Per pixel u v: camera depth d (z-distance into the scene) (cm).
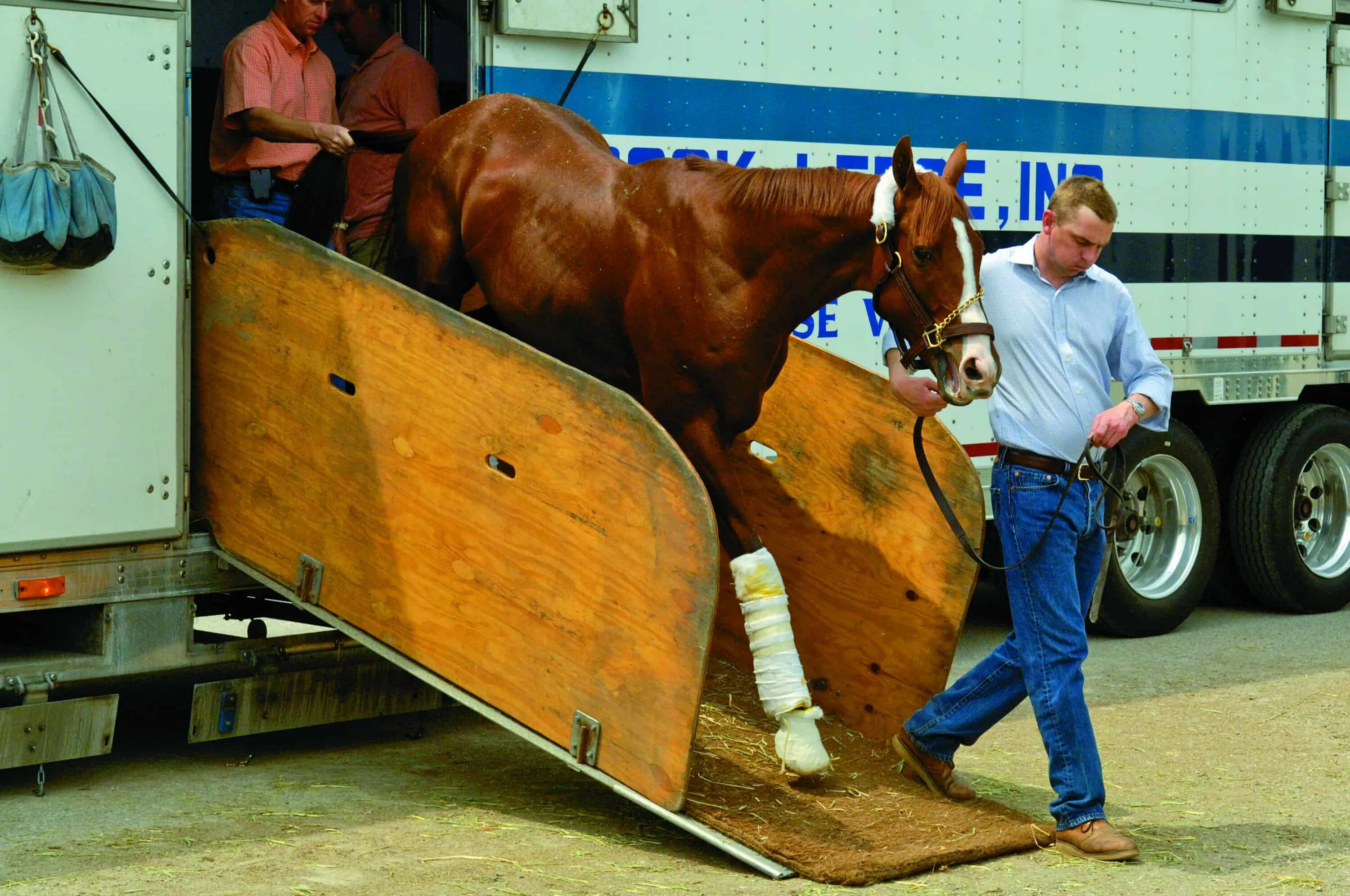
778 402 504
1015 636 436
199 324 490
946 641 472
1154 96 728
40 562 458
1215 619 796
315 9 534
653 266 441
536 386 423
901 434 480
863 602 490
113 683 628
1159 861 420
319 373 468
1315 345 799
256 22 679
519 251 472
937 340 400
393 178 576
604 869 408
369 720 574
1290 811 470
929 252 398
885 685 486
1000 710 442
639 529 407
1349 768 518
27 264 436
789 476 504
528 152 483
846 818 429
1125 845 418
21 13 439
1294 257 788
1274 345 782
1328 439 798
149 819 449
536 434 425
